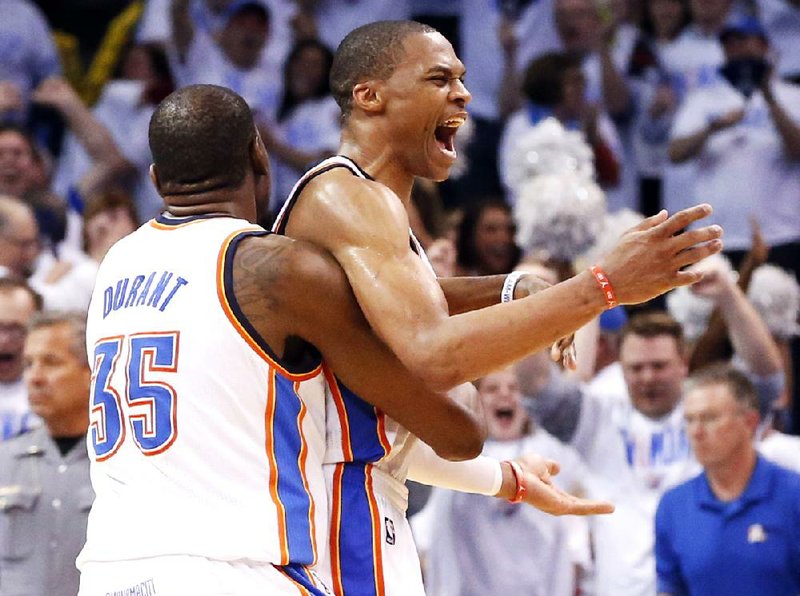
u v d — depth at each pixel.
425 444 10.35
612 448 17.23
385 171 9.68
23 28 29.27
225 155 9.49
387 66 9.58
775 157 26.41
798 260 26.08
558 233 19.58
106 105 28.94
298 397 9.16
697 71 28.33
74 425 14.72
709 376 15.81
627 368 17.61
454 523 16.14
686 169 27.00
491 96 29.19
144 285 9.27
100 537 9.02
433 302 8.75
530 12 29.16
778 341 20.53
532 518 16.16
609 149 26.98
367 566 9.34
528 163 21.17
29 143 24.39
